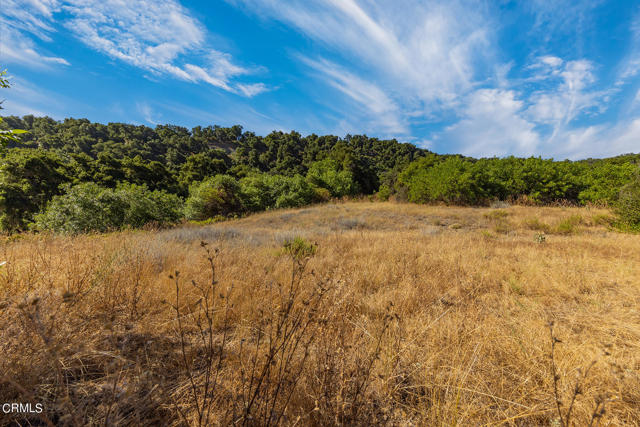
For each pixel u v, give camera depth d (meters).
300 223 14.76
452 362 1.99
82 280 2.84
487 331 2.47
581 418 1.51
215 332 2.53
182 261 4.59
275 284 3.48
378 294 3.51
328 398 1.54
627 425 1.48
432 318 2.74
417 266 4.85
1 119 2.83
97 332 2.17
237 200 25.03
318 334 2.19
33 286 2.91
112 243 5.20
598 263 5.04
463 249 6.26
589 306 3.27
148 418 1.40
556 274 4.30
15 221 21.50
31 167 24.66
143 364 1.83
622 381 1.82
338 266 4.58
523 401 1.70
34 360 1.62
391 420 1.54
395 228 12.40
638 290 3.72
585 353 2.12
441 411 1.57
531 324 2.71
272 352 1.60
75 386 1.56
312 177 32.59
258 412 1.42
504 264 5.04
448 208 17.47
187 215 21.92
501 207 16.16
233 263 4.76
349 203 24.50
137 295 3.01
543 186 16.95
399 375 1.88
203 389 1.68
